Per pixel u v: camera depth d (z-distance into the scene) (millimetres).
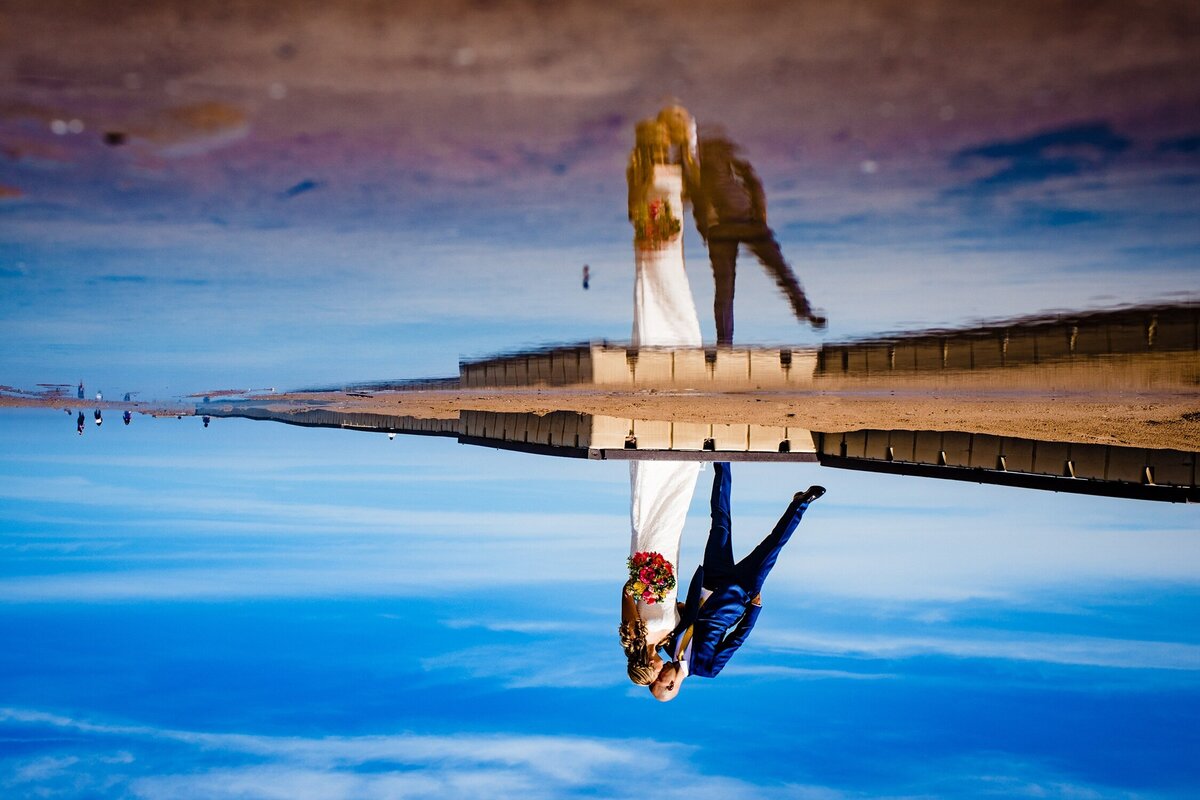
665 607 6453
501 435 8047
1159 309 4797
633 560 6488
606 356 6781
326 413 9461
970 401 5559
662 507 6750
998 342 5391
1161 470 4820
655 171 6172
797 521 6309
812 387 6375
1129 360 4879
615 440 6672
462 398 8625
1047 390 5203
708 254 6516
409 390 8812
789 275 6250
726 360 6574
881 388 6047
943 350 5652
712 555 6504
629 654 6352
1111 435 4996
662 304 6645
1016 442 5457
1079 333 5039
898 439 6102
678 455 6613
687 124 5895
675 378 6605
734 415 6617
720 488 6590
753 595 6289
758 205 6113
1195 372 4699
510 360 7730
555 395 7152
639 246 6621
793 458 6621
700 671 6281
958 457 5750
